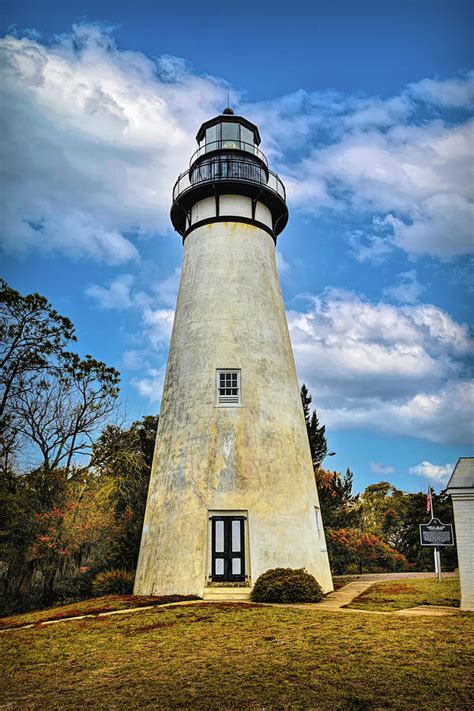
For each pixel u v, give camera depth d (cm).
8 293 2716
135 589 1809
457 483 1308
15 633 1215
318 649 944
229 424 1842
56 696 771
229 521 1744
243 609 1355
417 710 671
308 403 3094
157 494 1866
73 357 2892
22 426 2748
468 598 1271
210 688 771
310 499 1903
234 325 1991
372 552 4016
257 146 2477
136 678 834
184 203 2272
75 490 2811
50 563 2452
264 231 2220
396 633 1036
